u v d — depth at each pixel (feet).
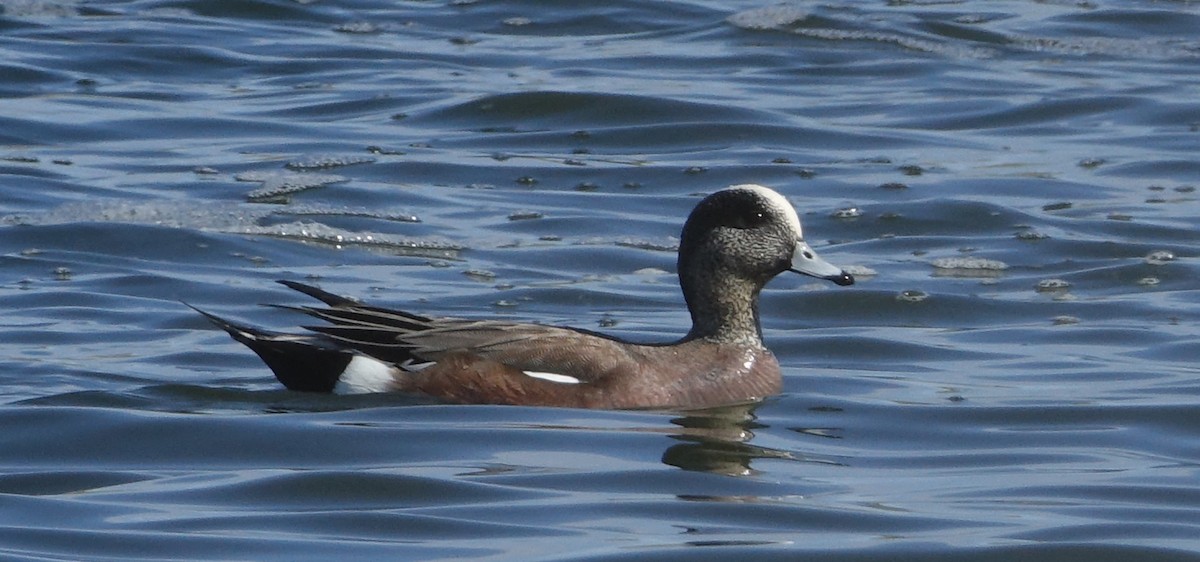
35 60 81.92
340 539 30.66
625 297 52.19
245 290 51.85
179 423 37.40
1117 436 38.47
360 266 55.31
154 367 43.98
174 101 76.64
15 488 33.76
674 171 67.05
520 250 57.26
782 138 72.23
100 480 34.35
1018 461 36.58
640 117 74.18
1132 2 96.89
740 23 91.81
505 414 38.86
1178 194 64.75
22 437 36.88
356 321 41.01
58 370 43.21
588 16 93.81
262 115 74.54
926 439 38.32
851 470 35.78
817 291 52.65
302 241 57.52
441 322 41.06
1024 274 55.62
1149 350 46.68
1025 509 32.99
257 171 65.72
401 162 67.15
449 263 55.77
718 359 41.22
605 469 35.06
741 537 30.91
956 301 51.80
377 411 39.19
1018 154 70.33
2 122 71.56
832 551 30.27
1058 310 51.24
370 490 33.40
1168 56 86.74
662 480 34.42
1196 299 52.29
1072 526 31.81
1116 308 51.29
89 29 88.33
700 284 41.78
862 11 94.43
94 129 71.46
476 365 40.06
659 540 30.66
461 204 62.64
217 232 57.41
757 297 42.16
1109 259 56.80
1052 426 39.24
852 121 75.10
